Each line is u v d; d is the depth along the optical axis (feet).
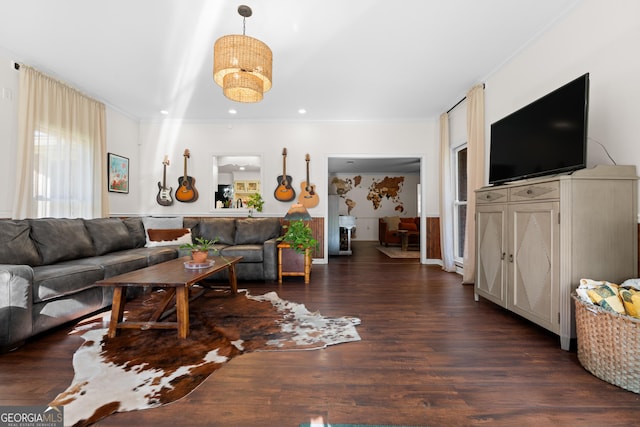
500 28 8.43
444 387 4.70
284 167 16.37
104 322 7.62
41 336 6.65
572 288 5.85
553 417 4.01
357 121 16.66
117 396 4.42
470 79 11.62
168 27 8.32
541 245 6.44
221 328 7.13
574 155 6.31
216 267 8.36
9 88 9.61
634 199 5.93
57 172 11.03
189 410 4.13
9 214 9.68
